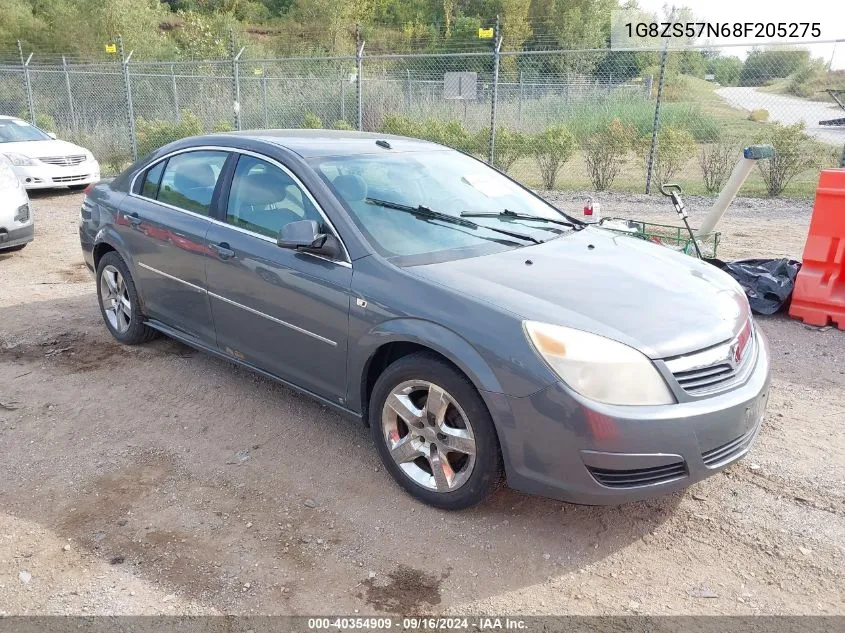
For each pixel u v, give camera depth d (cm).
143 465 369
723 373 304
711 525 321
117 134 1880
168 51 3634
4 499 338
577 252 376
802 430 407
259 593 276
